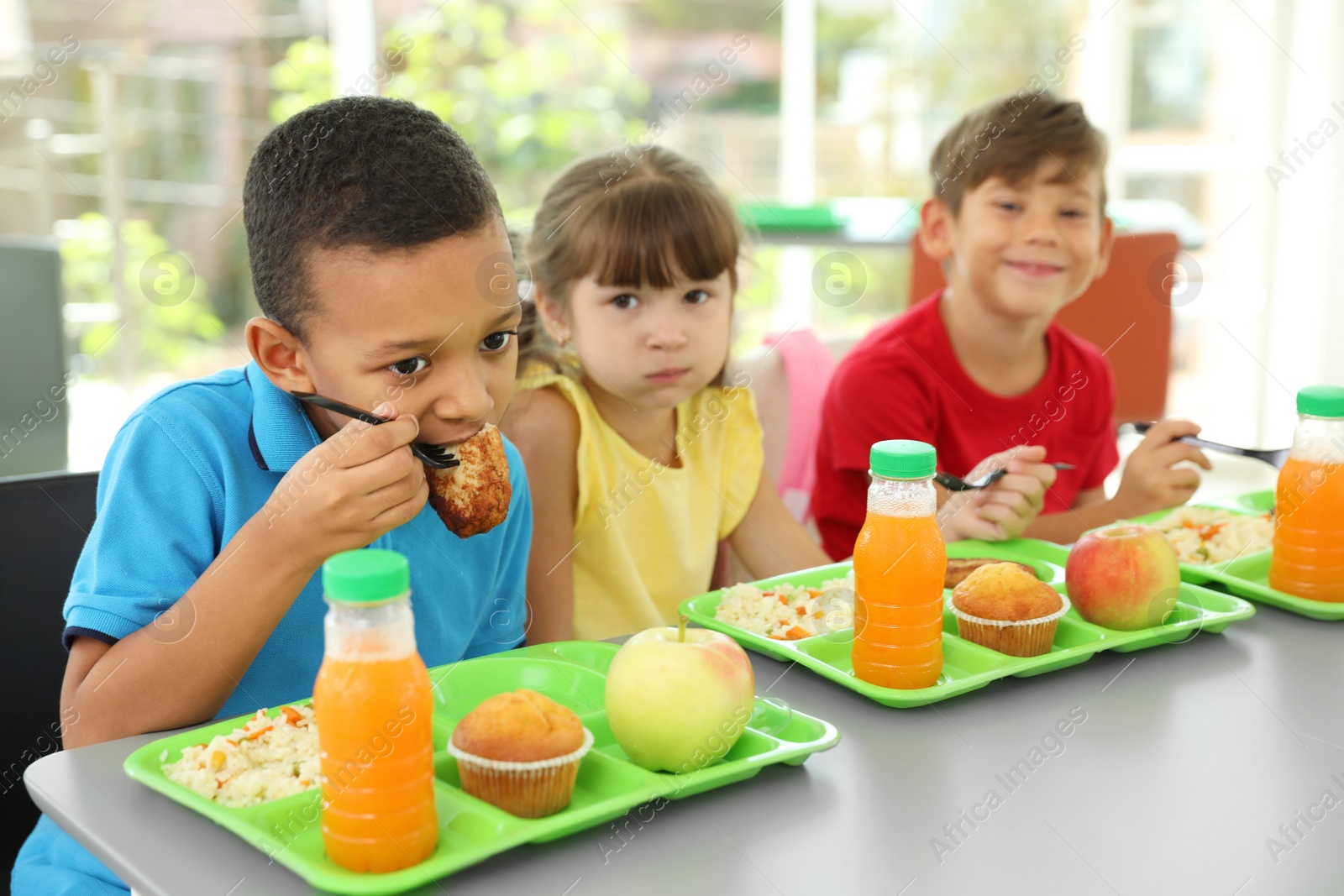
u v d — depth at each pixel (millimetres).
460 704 927
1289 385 3643
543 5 4621
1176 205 3730
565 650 1014
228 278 4180
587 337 1502
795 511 2012
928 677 904
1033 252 1828
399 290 872
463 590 1199
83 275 4016
